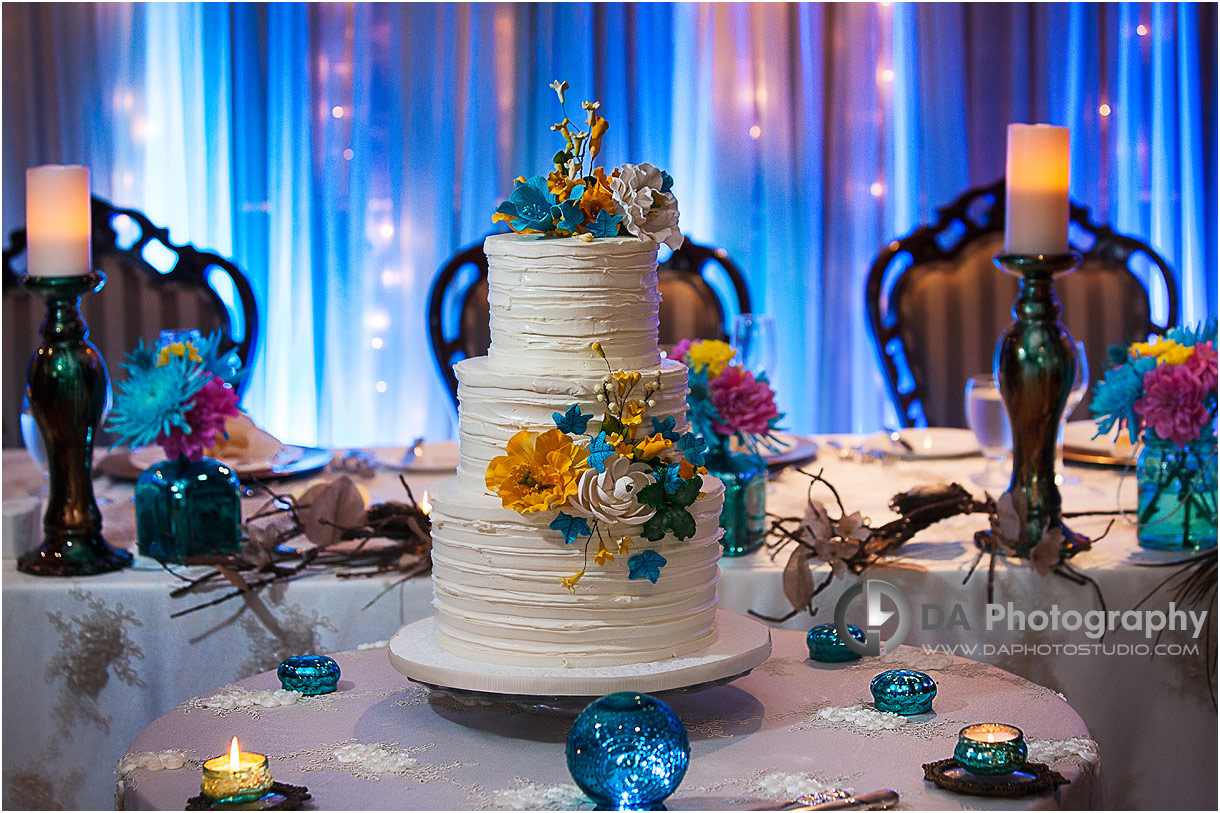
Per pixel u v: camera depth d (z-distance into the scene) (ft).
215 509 6.79
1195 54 13.56
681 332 10.94
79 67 12.82
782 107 13.37
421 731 4.85
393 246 13.29
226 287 13.12
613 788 3.92
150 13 12.92
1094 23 13.50
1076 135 13.64
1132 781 6.82
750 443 7.22
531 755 4.60
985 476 8.38
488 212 13.28
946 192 13.57
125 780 4.43
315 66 13.01
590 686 4.48
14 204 12.75
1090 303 11.05
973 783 4.15
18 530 6.95
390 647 4.99
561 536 4.60
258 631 6.59
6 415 11.57
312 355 13.38
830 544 6.48
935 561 6.81
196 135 13.05
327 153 13.12
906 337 11.00
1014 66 13.48
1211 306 13.84
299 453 8.56
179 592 6.47
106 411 6.95
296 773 4.44
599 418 4.66
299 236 13.25
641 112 13.38
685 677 4.59
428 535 6.62
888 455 8.70
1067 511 7.63
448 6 13.03
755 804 4.12
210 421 6.81
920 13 13.35
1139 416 6.95
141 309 10.65
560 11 13.09
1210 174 13.73
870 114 13.44
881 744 4.66
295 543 7.18
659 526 4.59
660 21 13.26
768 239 13.55
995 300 11.05
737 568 6.74
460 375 4.90
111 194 13.02
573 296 4.70
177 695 6.59
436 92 13.12
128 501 7.98
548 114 13.21
